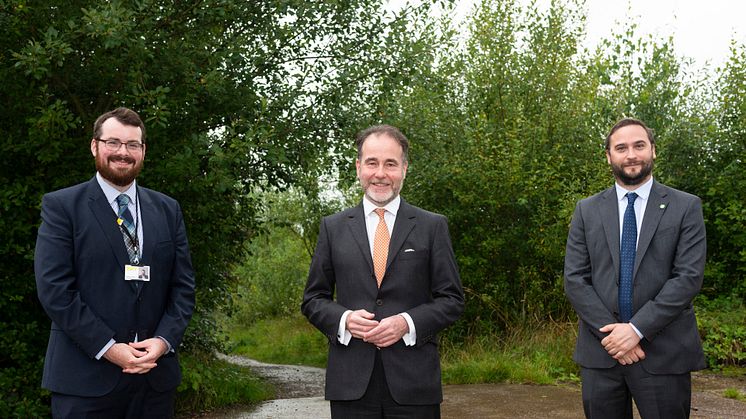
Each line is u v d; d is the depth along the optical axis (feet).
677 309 10.71
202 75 22.00
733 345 26.37
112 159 10.19
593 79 33.45
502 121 33.76
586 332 11.67
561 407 20.36
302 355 43.50
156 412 10.46
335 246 10.68
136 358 9.78
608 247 11.57
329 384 10.30
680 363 10.94
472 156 31.94
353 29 25.55
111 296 10.02
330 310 10.24
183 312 10.65
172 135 22.77
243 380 25.39
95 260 10.02
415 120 31.37
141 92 19.85
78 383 9.80
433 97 32.09
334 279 10.97
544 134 32.76
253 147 21.03
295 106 25.11
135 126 10.38
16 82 19.13
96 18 17.40
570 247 12.19
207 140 21.17
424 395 10.07
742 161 32.94
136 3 19.13
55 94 20.98
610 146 11.76
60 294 9.65
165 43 21.54
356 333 9.84
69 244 9.98
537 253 30.86
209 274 24.76
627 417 11.46
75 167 20.62
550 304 30.63
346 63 25.05
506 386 23.99
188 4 22.24
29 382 19.54
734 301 30.42
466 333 32.60
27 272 19.74
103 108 21.76
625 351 10.72
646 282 11.14
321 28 24.99
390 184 10.49
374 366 10.18
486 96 34.22
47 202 10.14
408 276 10.30
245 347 50.62
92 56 20.56
